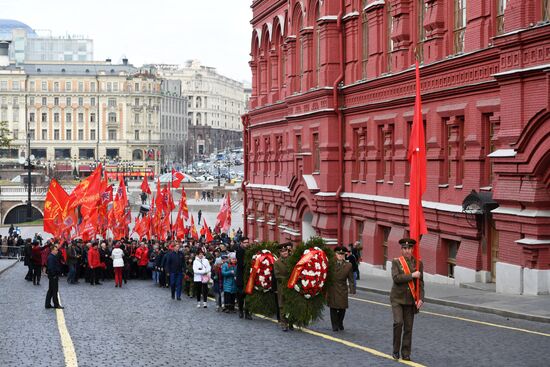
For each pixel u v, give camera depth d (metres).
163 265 40.34
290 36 53.25
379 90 41.56
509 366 16.88
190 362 17.95
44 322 25.11
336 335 21.41
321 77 47.41
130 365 17.72
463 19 34.25
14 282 44.47
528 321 24.22
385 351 18.73
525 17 28.66
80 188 50.69
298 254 22.16
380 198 41.50
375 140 42.44
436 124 35.81
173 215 115.06
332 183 46.81
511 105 29.61
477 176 32.75
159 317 26.53
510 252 30.30
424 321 24.06
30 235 96.44
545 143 27.86
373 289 35.53
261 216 62.31
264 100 61.56
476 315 25.89
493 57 31.14
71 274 43.84
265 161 61.38
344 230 46.44
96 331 22.98
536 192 28.81
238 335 21.88
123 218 59.62
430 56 35.97
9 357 18.88
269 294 24.59
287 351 19.08
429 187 36.44
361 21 44.59
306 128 50.03
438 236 36.12
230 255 27.72
